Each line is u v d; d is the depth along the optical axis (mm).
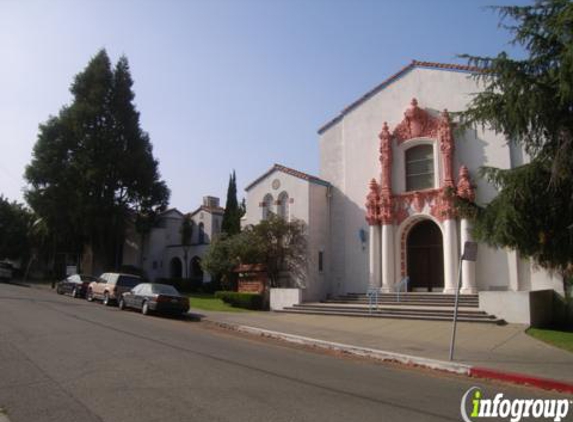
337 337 15438
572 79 10617
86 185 40906
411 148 26031
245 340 15117
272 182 29594
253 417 6504
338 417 6633
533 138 12859
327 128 29828
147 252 47250
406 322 18922
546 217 12117
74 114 41750
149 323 18375
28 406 6848
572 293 20594
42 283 50375
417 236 25750
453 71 25078
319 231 27875
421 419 6723
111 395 7465
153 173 44188
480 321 18062
